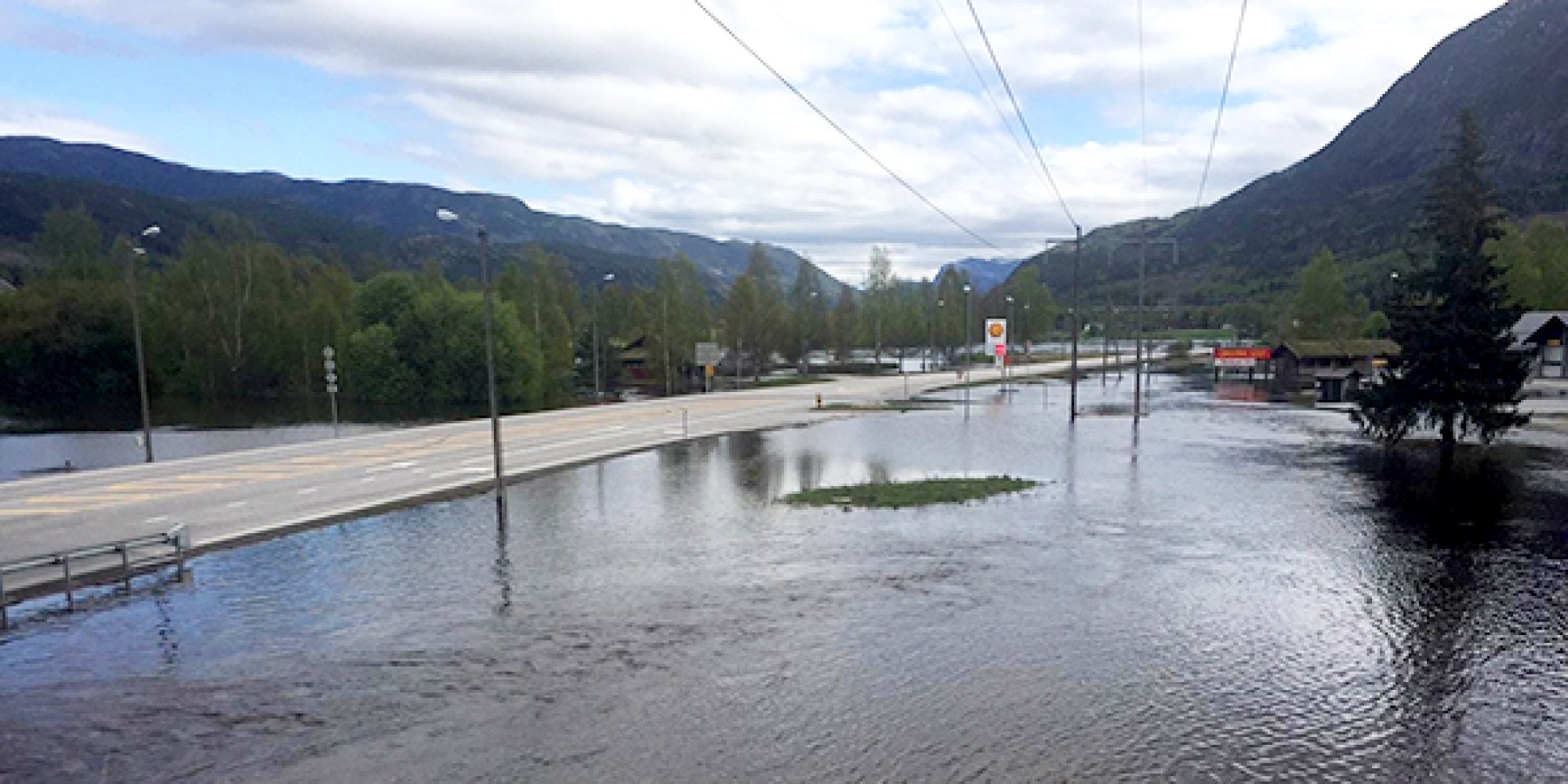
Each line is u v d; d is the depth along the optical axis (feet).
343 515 87.86
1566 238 322.75
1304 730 42.86
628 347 374.84
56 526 81.30
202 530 80.28
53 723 44.24
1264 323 512.63
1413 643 54.29
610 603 62.64
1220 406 216.74
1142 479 113.29
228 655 53.01
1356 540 80.12
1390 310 129.29
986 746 41.14
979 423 180.86
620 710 45.16
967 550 77.51
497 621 58.90
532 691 47.65
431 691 47.78
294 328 297.33
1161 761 39.73
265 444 165.68
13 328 267.18
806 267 410.31
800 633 56.34
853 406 217.15
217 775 39.06
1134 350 531.50
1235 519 89.40
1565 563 71.82
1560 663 50.90
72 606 61.87
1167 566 71.97
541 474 115.24
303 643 55.01
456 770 39.17
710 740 41.83
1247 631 56.54
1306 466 122.83
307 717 44.62
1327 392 220.84
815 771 38.81
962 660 51.83
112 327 280.92
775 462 128.36
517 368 274.77
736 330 345.31
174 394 292.61
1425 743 41.50
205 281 289.53
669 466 124.26
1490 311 121.90
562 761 39.86
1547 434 144.56
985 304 542.16
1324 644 54.24
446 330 280.72
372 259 547.49
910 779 38.17
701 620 58.95
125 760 40.42
